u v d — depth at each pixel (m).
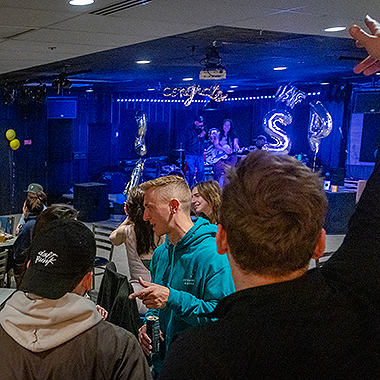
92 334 1.04
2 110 9.95
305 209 0.63
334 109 9.88
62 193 11.41
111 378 1.04
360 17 3.47
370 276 0.62
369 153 9.76
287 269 0.65
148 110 12.74
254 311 0.61
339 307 0.60
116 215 9.96
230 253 0.70
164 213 1.65
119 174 11.73
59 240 1.08
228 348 0.59
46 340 1.01
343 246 0.69
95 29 3.93
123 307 1.95
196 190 2.57
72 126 11.38
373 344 0.58
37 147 10.67
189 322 1.46
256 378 0.57
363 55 6.18
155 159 12.70
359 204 0.71
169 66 7.32
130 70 7.91
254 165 0.68
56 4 3.05
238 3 3.03
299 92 9.02
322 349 0.57
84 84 10.27
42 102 10.56
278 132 9.34
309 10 3.24
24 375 1.01
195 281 1.55
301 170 0.67
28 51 5.23
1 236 4.46
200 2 3.00
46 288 1.03
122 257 6.40
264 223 0.63
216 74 5.52
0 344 1.03
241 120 12.16
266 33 4.57
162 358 1.65
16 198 10.40
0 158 10.03
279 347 0.57
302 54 6.08
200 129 12.04
